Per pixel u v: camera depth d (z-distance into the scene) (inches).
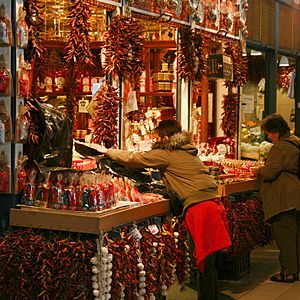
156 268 208.1
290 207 273.4
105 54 232.4
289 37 443.8
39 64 207.8
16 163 194.7
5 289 184.2
